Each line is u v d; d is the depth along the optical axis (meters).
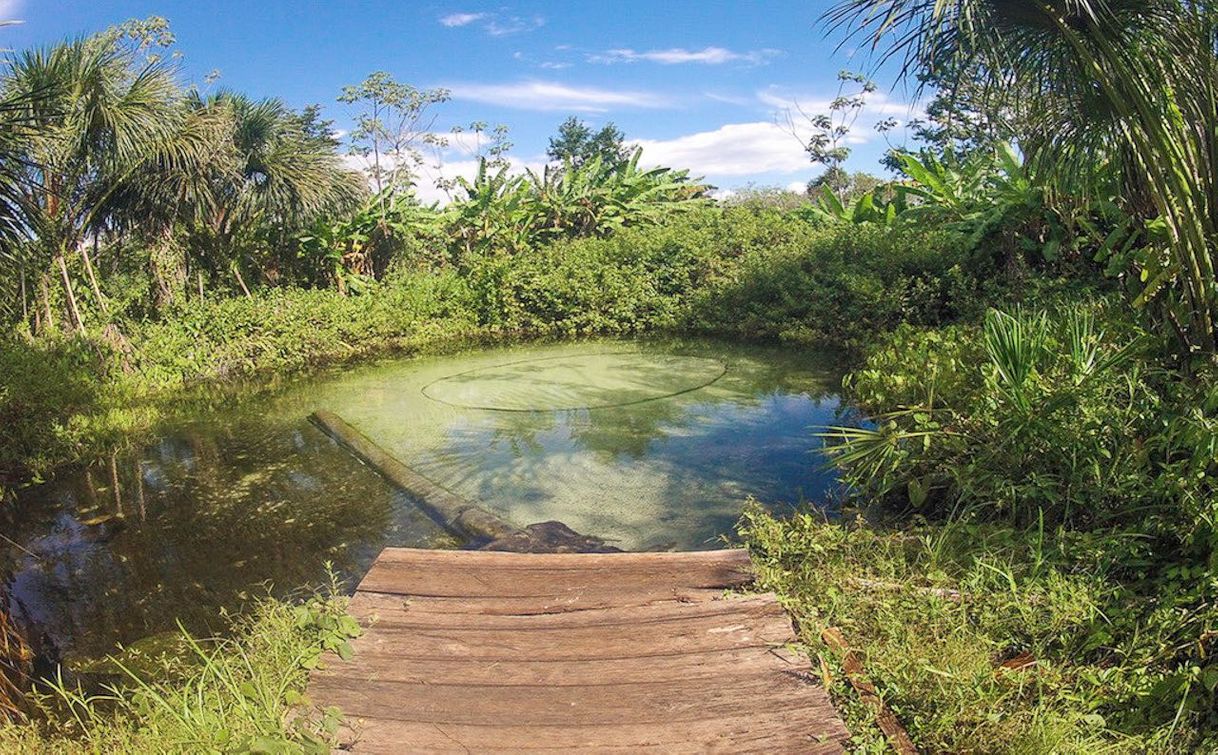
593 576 3.26
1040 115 4.05
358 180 12.12
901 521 4.07
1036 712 2.31
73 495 5.57
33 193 5.86
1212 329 3.67
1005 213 8.84
